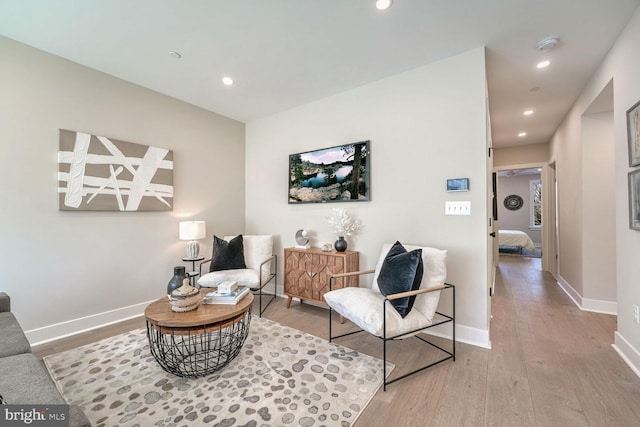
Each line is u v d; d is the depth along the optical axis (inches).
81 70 101.8
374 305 76.9
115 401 62.8
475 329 91.4
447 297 96.7
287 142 146.3
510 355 83.2
